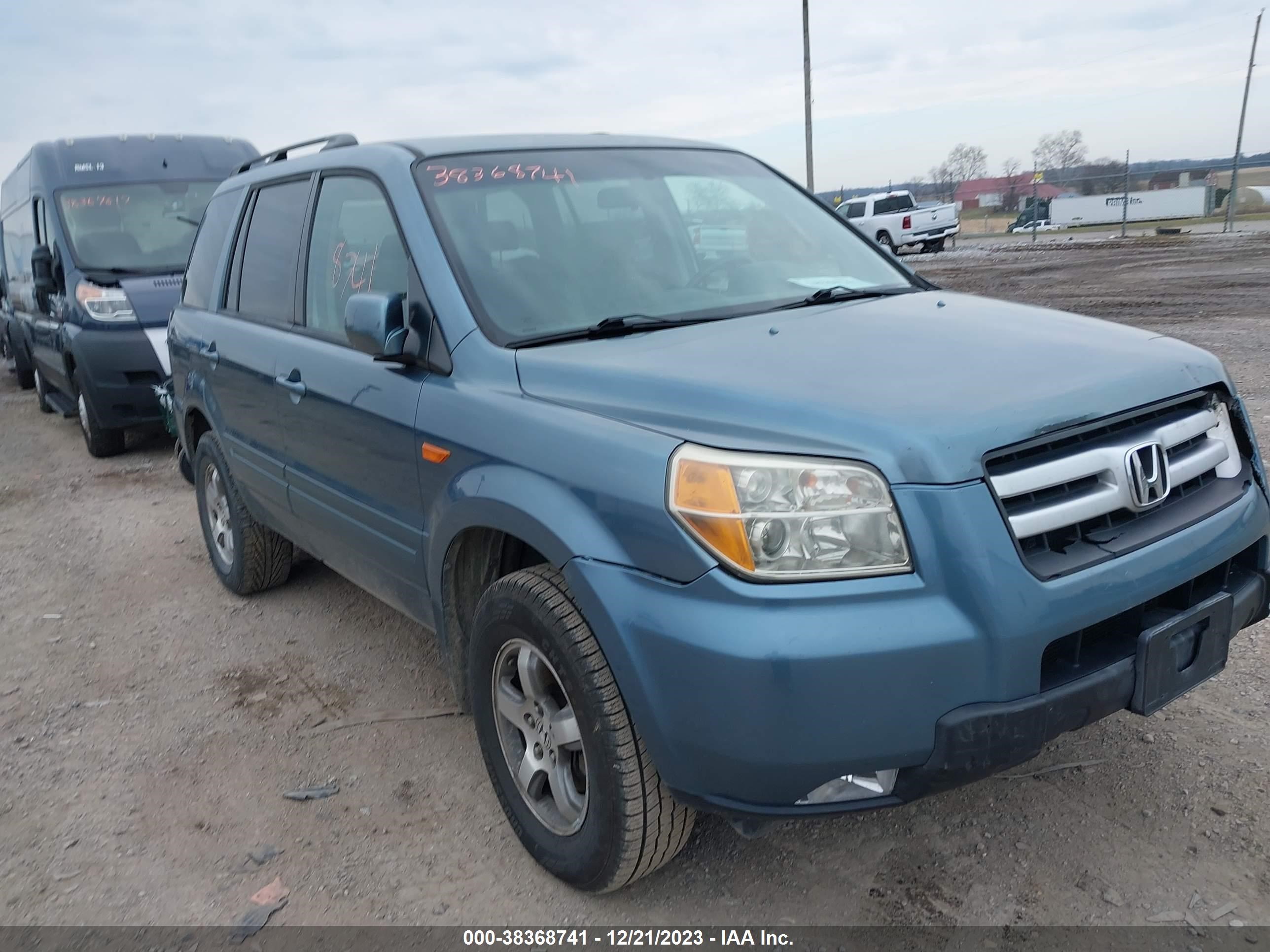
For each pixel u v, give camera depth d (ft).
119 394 28.04
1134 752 10.48
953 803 9.93
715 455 7.41
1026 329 9.48
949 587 7.05
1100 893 8.55
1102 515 7.79
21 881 9.71
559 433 8.42
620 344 9.53
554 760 8.98
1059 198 110.22
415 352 10.25
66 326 28.78
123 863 9.90
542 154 12.05
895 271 12.59
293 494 13.32
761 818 7.43
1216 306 40.57
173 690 13.67
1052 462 7.52
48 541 21.29
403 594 11.25
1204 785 9.83
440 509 9.57
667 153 13.03
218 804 10.84
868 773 7.26
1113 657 7.75
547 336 9.83
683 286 11.03
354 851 9.89
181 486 25.46
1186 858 8.87
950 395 7.69
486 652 9.28
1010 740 7.15
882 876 9.02
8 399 43.55
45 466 29.40
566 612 8.21
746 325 9.95
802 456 7.27
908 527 7.06
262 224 14.84
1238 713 11.08
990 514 7.13
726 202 12.59
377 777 11.19
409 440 10.15
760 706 6.98
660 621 7.37
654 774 8.03
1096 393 7.91
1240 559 8.90
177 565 18.99
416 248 10.53
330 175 12.90
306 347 12.49
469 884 9.33
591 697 8.00
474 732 12.07
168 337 18.17
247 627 15.67
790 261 12.00
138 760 11.87
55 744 12.39
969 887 8.77
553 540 8.12
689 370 8.45
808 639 6.92
